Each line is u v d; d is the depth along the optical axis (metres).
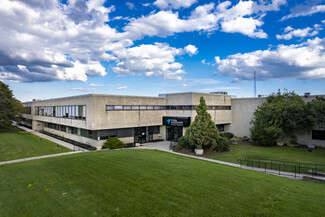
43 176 12.59
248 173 13.55
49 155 21.55
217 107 32.66
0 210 8.66
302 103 25.25
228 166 16.44
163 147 25.98
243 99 33.66
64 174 12.74
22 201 9.38
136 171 12.69
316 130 25.81
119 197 9.28
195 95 28.75
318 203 8.71
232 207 8.25
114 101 26.09
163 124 31.39
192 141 22.08
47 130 41.97
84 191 10.11
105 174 12.32
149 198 9.08
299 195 9.67
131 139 28.53
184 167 13.81
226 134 33.12
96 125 24.53
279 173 15.23
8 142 29.47
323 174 14.09
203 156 20.89
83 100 26.22
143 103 29.17
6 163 17.66
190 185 10.42
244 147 25.98
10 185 11.38
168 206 8.37
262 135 26.44
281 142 26.84
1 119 39.84
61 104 32.91
